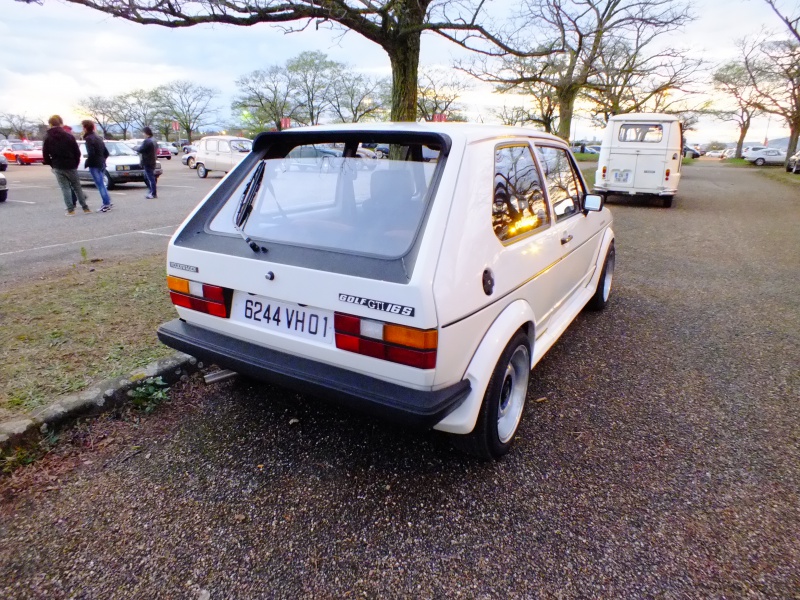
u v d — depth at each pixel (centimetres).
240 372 255
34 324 405
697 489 244
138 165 1609
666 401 326
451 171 224
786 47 2673
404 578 195
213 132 7688
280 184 268
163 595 187
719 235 927
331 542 211
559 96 1548
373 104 5356
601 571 198
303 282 225
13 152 3494
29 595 186
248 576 195
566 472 256
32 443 260
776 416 308
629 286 596
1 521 219
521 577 195
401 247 215
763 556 205
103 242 760
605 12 1291
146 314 431
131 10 422
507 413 270
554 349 409
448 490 243
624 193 1332
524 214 280
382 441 280
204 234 270
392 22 506
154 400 307
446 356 208
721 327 459
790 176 2397
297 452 269
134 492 238
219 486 243
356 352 216
